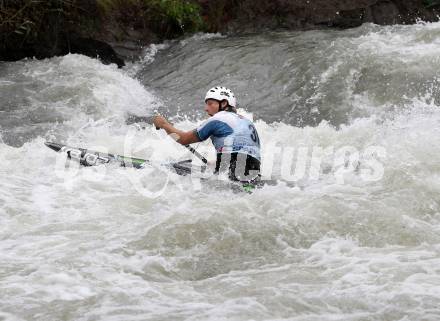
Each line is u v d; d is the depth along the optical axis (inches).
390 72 1195.9
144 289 514.3
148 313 467.8
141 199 738.2
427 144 845.8
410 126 1028.5
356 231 623.5
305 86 1259.2
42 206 722.2
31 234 641.6
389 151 848.3
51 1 1464.1
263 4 1688.0
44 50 1477.6
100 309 474.9
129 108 1263.5
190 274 559.2
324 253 585.0
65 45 1498.5
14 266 553.9
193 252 595.2
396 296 488.1
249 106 1248.8
